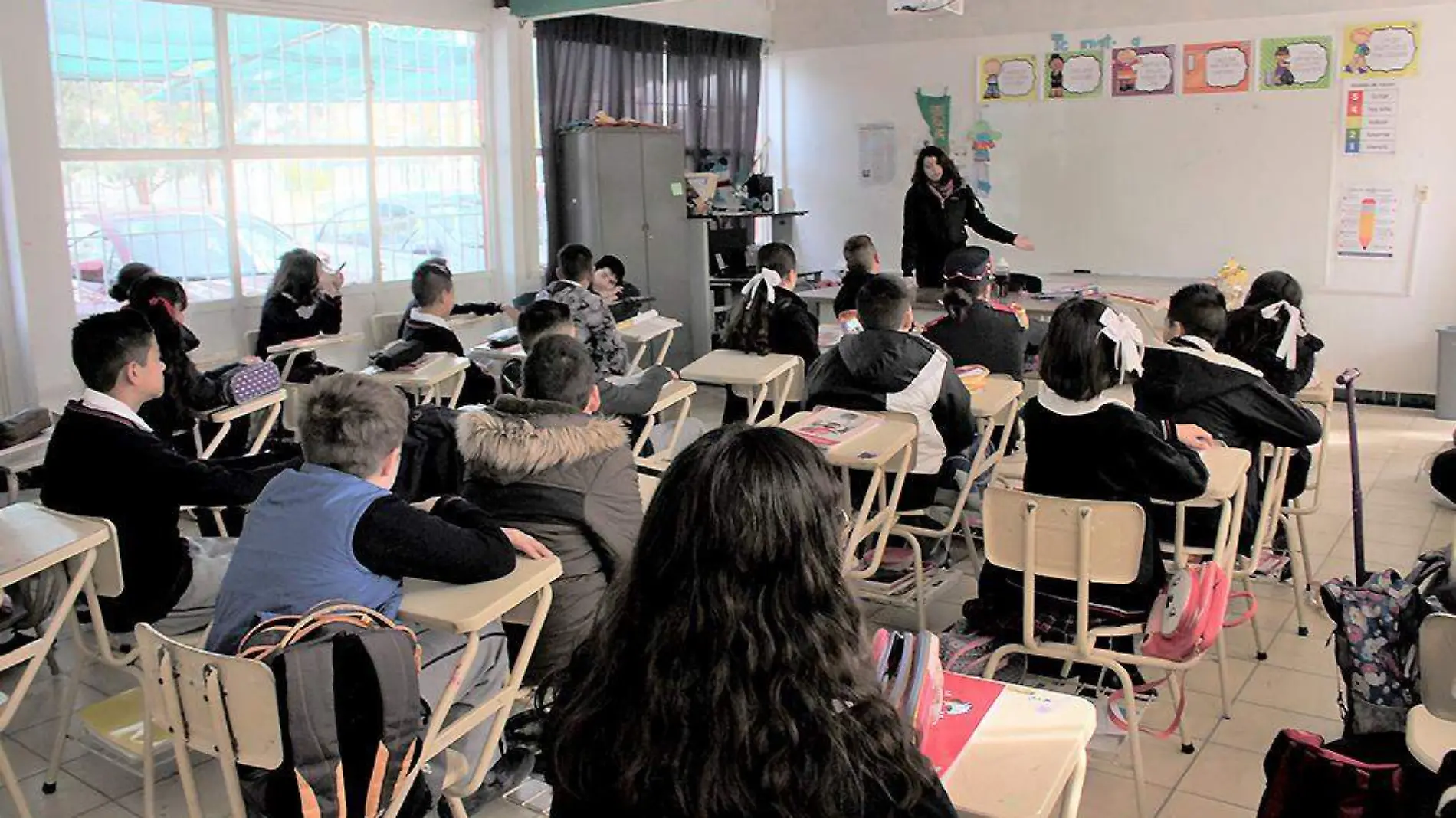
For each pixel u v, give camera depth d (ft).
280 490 6.78
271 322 17.95
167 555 9.04
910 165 28.45
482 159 24.61
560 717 3.73
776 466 3.61
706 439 3.77
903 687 4.95
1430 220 22.68
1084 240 26.35
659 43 27.35
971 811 4.88
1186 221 25.09
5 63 16.60
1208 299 11.36
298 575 6.47
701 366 13.24
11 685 11.39
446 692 6.64
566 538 8.30
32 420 12.78
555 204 25.72
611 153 25.04
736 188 29.07
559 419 8.36
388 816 6.14
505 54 24.09
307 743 5.69
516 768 8.82
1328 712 10.79
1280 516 12.66
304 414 6.82
